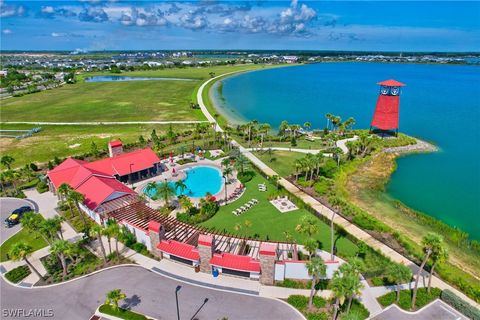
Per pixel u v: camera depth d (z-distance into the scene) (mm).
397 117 117062
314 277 41688
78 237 60281
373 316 42125
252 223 64250
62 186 63438
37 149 111000
